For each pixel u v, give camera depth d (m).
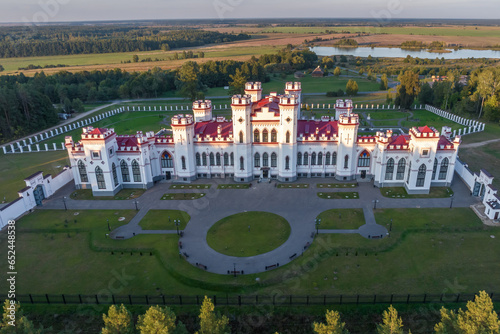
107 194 86.44
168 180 93.88
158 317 38.00
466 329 37.53
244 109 84.25
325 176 92.62
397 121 146.62
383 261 59.25
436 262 58.41
